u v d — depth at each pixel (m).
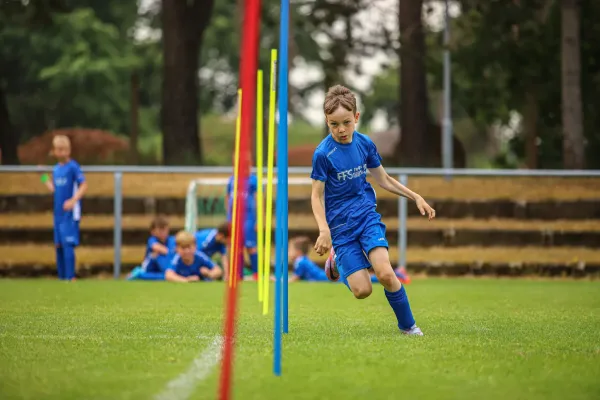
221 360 12.03
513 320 17.81
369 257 14.79
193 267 30.98
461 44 52.19
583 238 34.75
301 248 32.31
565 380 10.84
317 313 19.25
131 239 34.94
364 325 16.67
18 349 13.14
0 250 35.12
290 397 9.77
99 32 104.75
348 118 14.59
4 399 9.72
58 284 29.02
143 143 105.62
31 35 100.06
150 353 12.70
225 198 33.78
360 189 15.17
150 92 111.12
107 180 35.03
